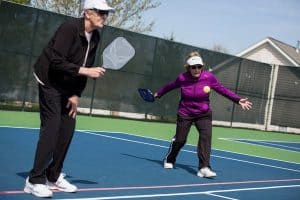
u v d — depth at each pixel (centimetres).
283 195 716
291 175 944
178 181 729
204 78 796
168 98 1853
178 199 603
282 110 2294
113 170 753
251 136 1875
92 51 543
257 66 2223
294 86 2288
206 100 800
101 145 1028
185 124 813
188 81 799
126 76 1712
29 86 1473
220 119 2084
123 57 941
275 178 877
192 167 883
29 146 866
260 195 695
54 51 513
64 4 2503
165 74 1820
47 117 525
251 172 918
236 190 712
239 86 2145
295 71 2280
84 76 527
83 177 671
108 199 555
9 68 1427
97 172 720
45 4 2497
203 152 794
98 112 1666
